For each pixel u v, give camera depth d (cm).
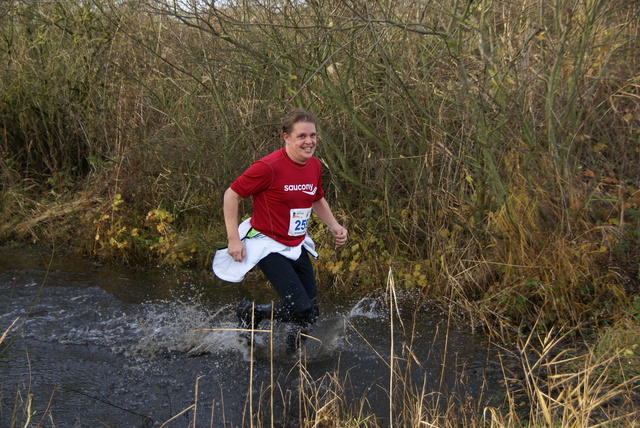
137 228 687
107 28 750
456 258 555
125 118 732
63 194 793
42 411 346
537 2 543
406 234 593
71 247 709
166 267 655
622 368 378
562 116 532
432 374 409
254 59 616
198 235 672
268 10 587
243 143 652
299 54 568
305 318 407
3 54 829
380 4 554
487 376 404
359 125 567
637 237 496
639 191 508
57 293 546
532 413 338
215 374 402
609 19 559
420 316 523
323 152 616
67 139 816
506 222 520
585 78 541
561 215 507
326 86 569
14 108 823
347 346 455
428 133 588
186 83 704
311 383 389
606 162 555
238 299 561
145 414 349
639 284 479
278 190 388
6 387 372
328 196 649
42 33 812
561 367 402
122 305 525
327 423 326
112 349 435
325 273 607
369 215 611
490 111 514
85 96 788
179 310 520
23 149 838
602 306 475
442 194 566
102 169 750
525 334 470
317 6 554
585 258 484
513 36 562
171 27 684
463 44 579
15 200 773
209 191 700
